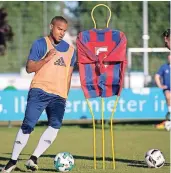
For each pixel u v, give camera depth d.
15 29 76.12
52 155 30.33
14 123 54.44
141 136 40.66
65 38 70.81
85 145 35.38
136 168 25.17
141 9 82.00
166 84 46.22
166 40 25.89
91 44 24.58
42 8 79.50
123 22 76.94
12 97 46.22
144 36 62.19
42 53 23.45
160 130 45.38
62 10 81.44
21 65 74.75
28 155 30.56
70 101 46.38
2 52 74.12
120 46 24.44
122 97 47.06
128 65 57.06
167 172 24.06
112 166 25.86
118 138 39.38
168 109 46.62
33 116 23.47
